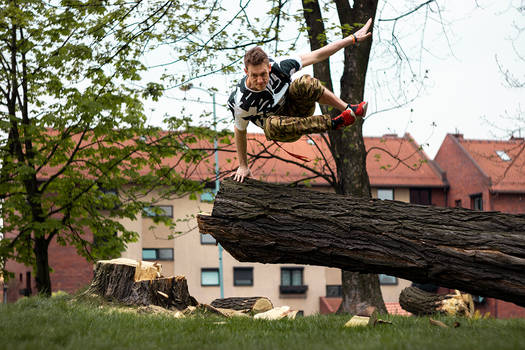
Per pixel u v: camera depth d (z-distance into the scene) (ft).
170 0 35.70
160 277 29.17
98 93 46.01
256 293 92.89
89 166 50.57
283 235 16.70
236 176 17.98
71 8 38.40
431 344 12.47
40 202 47.73
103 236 51.39
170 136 48.62
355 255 16.44
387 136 110.52
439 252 15.87
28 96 49.44
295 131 15.10
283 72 15.07
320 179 92.12
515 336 14.43
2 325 15.71
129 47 38.55
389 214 16.74
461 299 32.73
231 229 16.96
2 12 44.32
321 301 94.17
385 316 25.43
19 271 92.94
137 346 13.21
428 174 102.99
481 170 95.09
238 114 15.55
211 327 17.52
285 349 12.73
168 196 48.85
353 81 39.93
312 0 35.40
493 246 15.62
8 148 49.19
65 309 21.30
